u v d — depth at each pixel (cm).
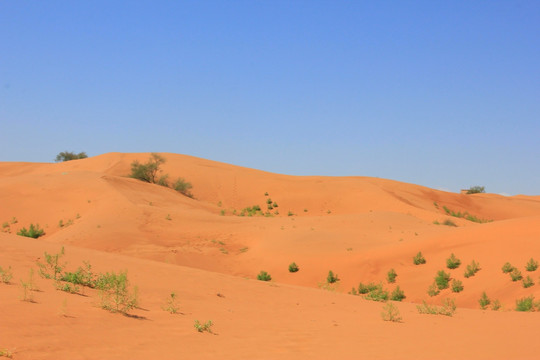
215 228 5578
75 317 988
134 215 5703
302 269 4191
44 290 1219
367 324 1433
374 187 10425
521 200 13150
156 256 4469
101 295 1212
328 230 5419
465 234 4181
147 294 1454
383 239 4900
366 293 3634
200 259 4575
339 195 10238
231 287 1923
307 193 10400
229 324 1220
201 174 11238
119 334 926
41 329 852
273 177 11544
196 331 1066
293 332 1202
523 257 3525
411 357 936
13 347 723
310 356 929
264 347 988
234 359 857
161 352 845
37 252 1884
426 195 11531
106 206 5947
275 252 4591
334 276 4003
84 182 6931
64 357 722
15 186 6769
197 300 1520
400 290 3575
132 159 12056
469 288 3359
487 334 1257
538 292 2938
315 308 1761
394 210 9000
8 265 1512
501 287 3228
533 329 1361
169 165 11694
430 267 3812
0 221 5822
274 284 2316
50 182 6956
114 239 4866
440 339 1171
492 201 12200
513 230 3981
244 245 5097
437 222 7544
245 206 9988
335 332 1245
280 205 9956
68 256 1942
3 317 882
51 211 6075
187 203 7831
